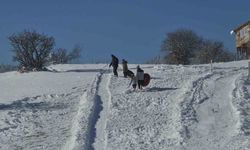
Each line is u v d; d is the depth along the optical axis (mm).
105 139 27281
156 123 30453
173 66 60125
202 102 35375
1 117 33906
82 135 27625
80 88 44469
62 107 36719
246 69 55219
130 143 26375
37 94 42906
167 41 115625
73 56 110688
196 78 45156
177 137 27016
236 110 32344
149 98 37562
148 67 60375
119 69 58969
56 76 54188
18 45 77688
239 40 81625
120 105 35625
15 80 54125
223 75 48031
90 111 33375
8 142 27766
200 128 28828
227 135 27234
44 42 78062
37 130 30125
